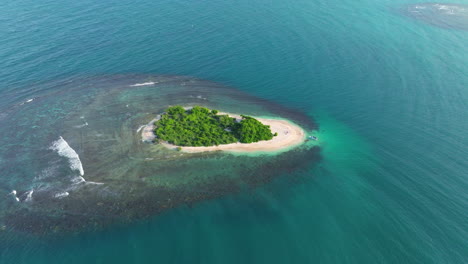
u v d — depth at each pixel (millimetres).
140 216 61156
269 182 70688
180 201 64750
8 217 60594
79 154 77250
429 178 71438
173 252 54750
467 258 54750
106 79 110812
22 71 110688
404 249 56250
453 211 63594
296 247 56438
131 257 53688
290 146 82438
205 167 74188
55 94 101188
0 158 75438
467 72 114938
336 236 58719
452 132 85812
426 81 110125
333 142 84750
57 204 63375
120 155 77125
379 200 66375
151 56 124375
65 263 52344
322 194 67938
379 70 117438
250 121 86688
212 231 58719
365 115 95500
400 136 85500
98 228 58562
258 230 59281
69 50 124000
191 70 118250
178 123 87938
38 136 83125
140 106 97562
